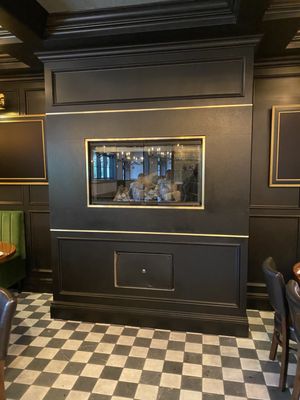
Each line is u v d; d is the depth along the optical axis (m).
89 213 2.75
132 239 2.69
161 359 2.23
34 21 2.20
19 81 3.28
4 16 1.99
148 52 2.47
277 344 2.17
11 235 3.35
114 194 2.74
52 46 2.51
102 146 2.70
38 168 3.32
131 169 2.70
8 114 3.34
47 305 3.15
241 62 2.36
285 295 1.78
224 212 2.50
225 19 2.10
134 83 2.54
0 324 1.28
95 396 1.87
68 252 2.83
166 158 2.62
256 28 2.18
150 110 2.54
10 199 3.45
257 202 3.00
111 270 2.76
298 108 2.80
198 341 2.47
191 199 2.61
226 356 2.27
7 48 2.54
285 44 2.50
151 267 2.69
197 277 2.61
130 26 2.24
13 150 3.36
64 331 2.64
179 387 1.94
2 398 1.37
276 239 3.01
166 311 2.68
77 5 2.16
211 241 2.55
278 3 1.99
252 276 3.07
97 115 2.64
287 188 2.94
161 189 2.67
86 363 2.19
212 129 2.45
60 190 2.77
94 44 2.47
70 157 2.72
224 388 1.93
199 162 2.54
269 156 2.93
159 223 2.63
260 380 2.01
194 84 2.45
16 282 3.34
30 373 2.08
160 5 2.14
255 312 3.00
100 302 2.80
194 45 2.38
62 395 1.87
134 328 2.69
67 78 2.65
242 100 2.38
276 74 2.83
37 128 3.27
